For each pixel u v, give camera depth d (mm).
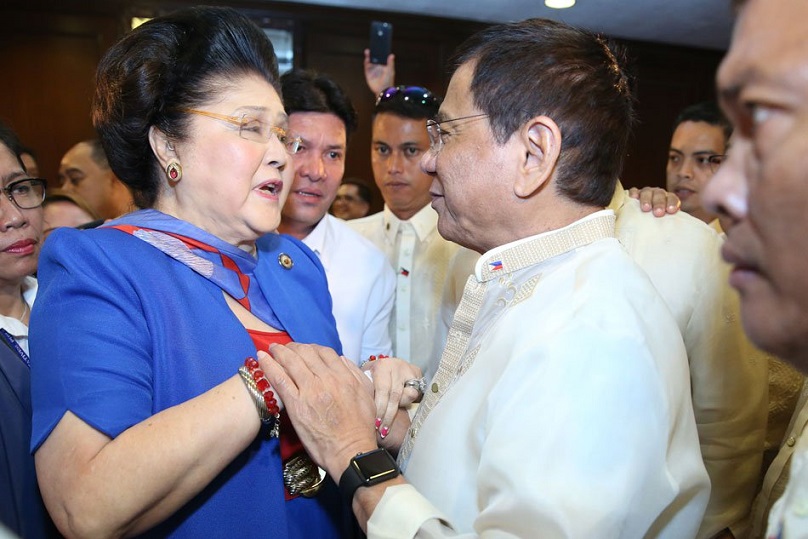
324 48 4191
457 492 830
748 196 420
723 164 448
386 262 1896
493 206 895
